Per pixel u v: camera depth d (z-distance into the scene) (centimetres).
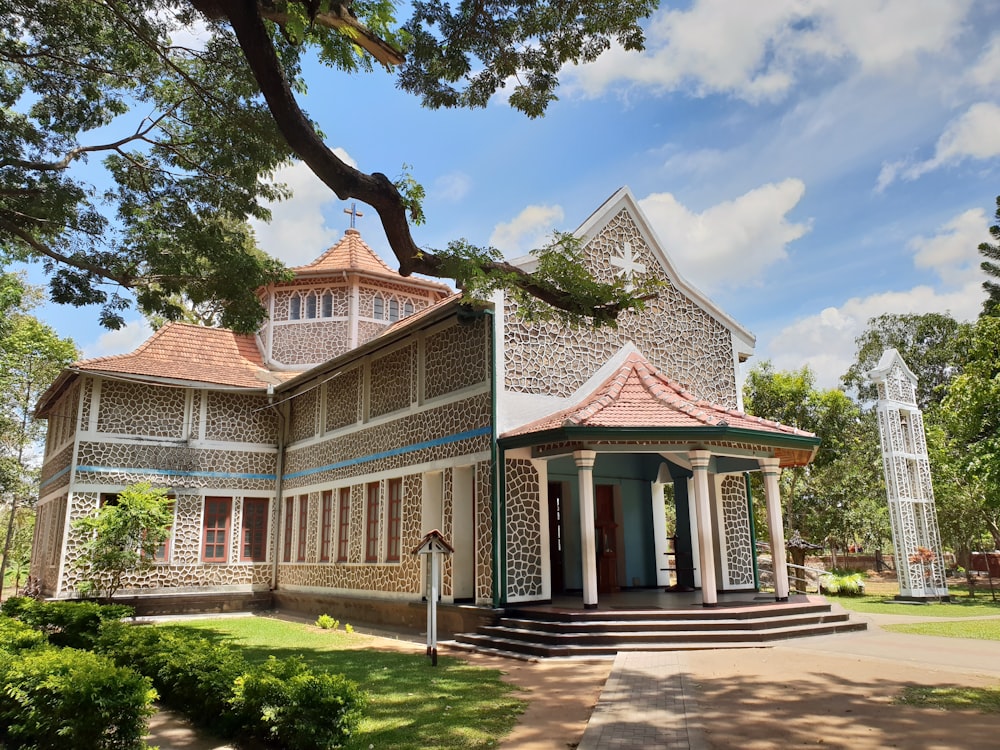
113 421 2039
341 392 1973
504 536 1320
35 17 1108
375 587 1670
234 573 2122
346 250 2623
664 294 1705
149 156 1311
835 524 2706
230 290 1321
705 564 1241
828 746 603
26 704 662
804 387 2634
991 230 2862
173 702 830
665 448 1289
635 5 844
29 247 1369
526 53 909
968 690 788
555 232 944
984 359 1733
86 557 1814
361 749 623
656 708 746
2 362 2823
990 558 2888
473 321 1458
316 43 829
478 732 680
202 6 677
